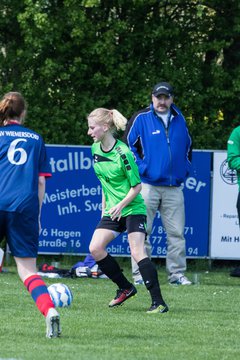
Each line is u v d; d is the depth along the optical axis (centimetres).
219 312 3328
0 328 2797
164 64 5934
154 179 4225
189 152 4319
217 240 5172
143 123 4262
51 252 5150
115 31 5725
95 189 5153
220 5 5975
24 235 2619
